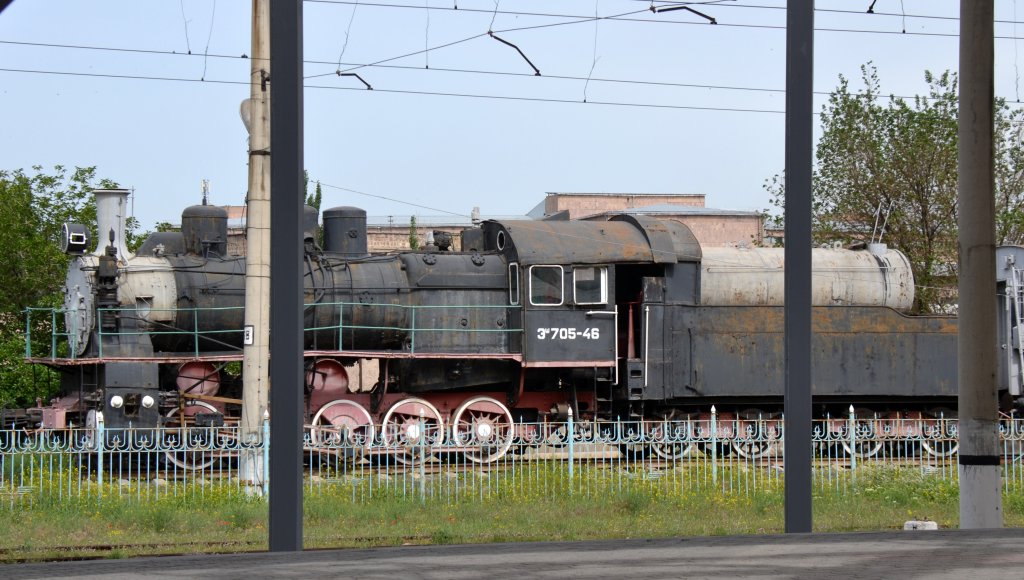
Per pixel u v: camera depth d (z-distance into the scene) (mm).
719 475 24312
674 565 10789
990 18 15664
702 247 32562
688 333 30656
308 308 28500
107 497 20469
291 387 13539
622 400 30906
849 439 25266
